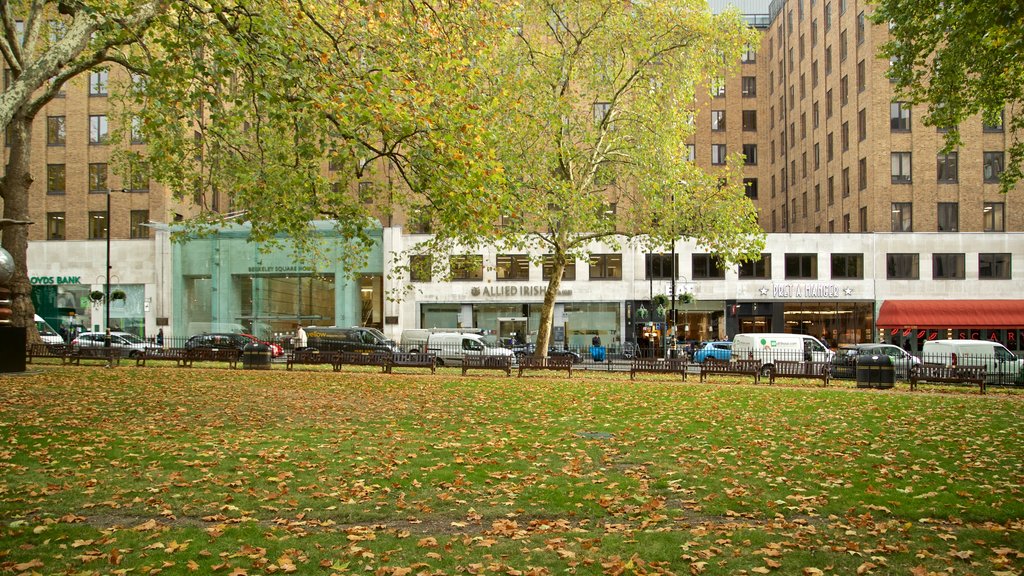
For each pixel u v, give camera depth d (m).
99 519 7.14
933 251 45.75
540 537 6.70
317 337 37.62
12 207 25.92
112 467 9.24
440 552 6.29
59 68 13.65
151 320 49.59
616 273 49.53
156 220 49.94
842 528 7.10
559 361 27.42
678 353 39.75
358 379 23.61
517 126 25.33
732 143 62.19
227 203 54.56
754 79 62.62
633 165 30.58
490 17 20.47
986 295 45.28
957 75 19.50
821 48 52.28
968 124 45.78
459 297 49.72
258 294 50.47
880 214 45.88
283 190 20.88
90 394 17.03
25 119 25.77
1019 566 6.05
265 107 16.36
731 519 7.46
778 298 47.97
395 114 13.84
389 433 12.08
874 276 46.28
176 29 14.37
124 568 5.73
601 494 8.23
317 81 14.78
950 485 8.83
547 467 9.66
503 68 27.56
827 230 51.84
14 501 7.58
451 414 14.77
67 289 49.78
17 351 22.03
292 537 6.60
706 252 48.97
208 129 20.12
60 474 8.80
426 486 8.52
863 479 9.11
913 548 6.50
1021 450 11.24
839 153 49.78
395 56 15.22
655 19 28.70
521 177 27.06
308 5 16.39
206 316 50.34
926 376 24.05
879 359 24.20
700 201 29.59
